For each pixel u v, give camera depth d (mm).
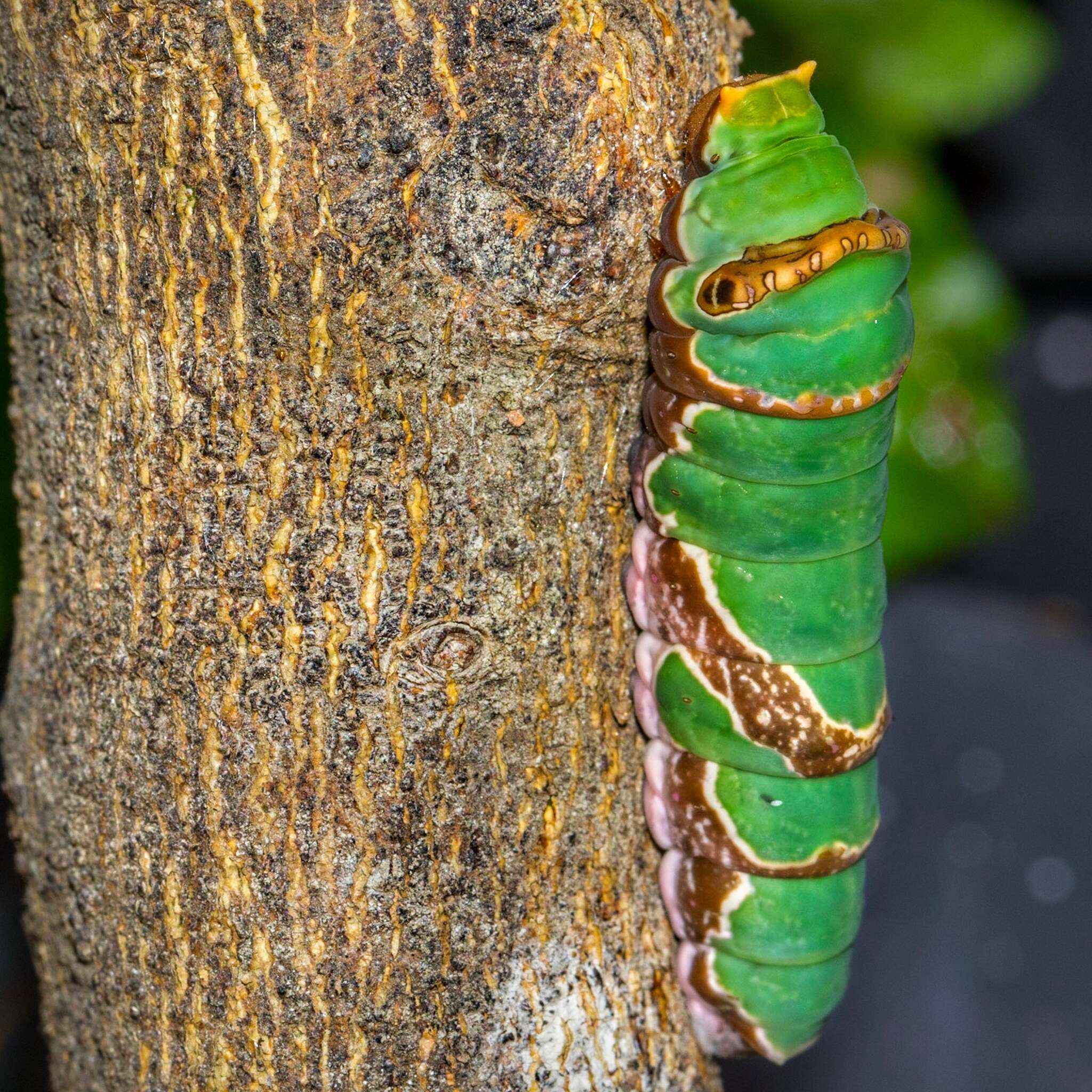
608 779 196
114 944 195
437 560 189
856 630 195
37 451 196
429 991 193
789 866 197
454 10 184
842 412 189
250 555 189
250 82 184
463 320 187
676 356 189
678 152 190
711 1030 203
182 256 187
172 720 191
